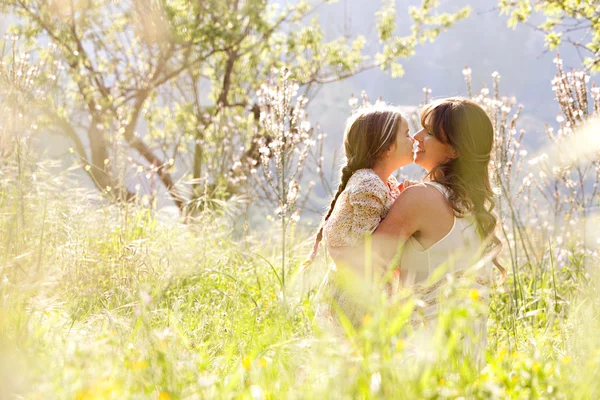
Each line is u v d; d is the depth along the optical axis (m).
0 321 2.23
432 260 2.80
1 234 3.48
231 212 6.40
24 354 2.10
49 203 4.62
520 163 5.18
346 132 3.16
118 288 3.83
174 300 3.88
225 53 14.05
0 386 1.89
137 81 13.70
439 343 1.99
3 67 4.46
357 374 1.83
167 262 4.61
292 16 14.50
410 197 2.81
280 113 4.12
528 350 3.02
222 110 13.11
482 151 2.94
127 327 2.68
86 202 5.31
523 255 5.57
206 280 4.61
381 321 1.92
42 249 3.78
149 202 6.31
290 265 5.04
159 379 2.02
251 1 12.95
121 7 13.33
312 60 14.42
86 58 12.74
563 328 3.06
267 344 2.68
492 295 4.48
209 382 1.98
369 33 15.02
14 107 4.26
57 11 12.36
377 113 3.09
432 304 2.71
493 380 2.10
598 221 4.91
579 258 4.85
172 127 14.14
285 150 4.15
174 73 13.18
